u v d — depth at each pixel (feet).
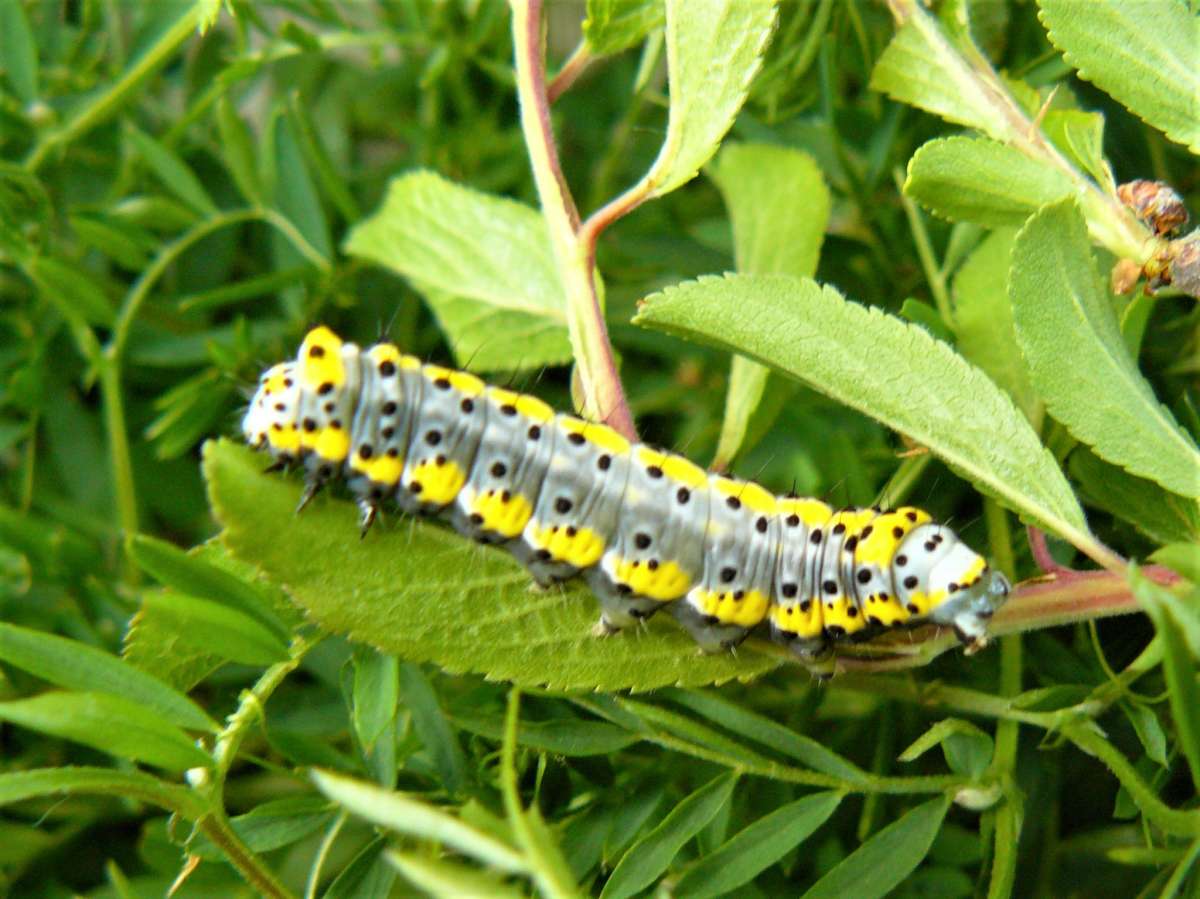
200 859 0.23
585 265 0.25
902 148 0.33
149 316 0.37
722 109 0.23
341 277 0.36
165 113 0.40
